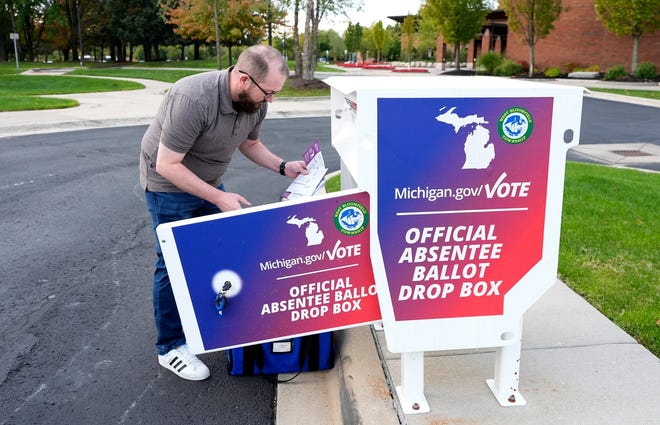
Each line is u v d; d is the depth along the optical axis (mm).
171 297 3090
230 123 2848
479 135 2354
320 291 2715
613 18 27828
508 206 2439
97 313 3924
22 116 13578
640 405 2619
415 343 2557
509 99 2328
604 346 3148
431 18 37000
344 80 2928
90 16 56969
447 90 2303
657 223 5316
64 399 2988
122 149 10000
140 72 33906
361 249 2654
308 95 19891
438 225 2438
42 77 29094
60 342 3547
